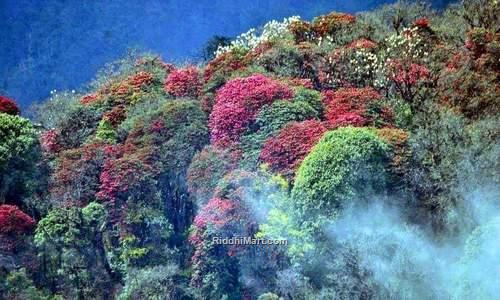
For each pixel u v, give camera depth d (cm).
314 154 3288
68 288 3481
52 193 3916
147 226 3600
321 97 4053
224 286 3316
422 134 3444
